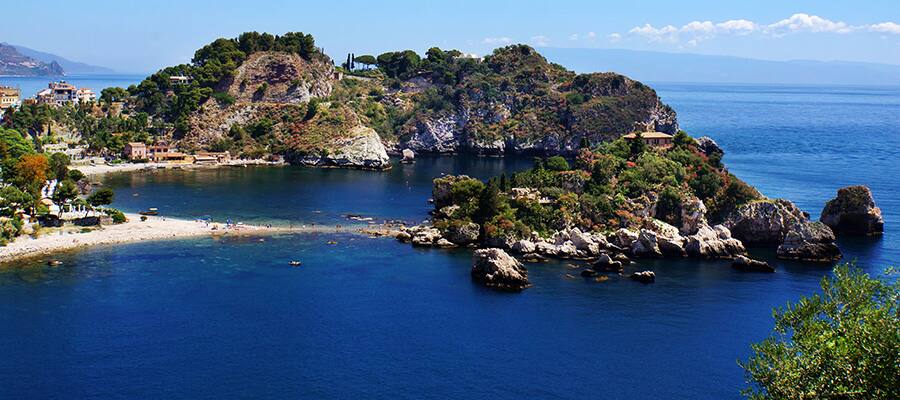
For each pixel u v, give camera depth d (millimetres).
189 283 178250
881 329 71125
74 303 161750
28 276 178625
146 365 133500
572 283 183750
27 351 137500
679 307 166875
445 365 136875
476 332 152125
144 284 176250
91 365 132875
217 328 150875
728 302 170125
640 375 134125
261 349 141750
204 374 130750
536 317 160750
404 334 150375
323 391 126062
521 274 183875
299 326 153250
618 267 193500
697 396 127062
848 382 70875
